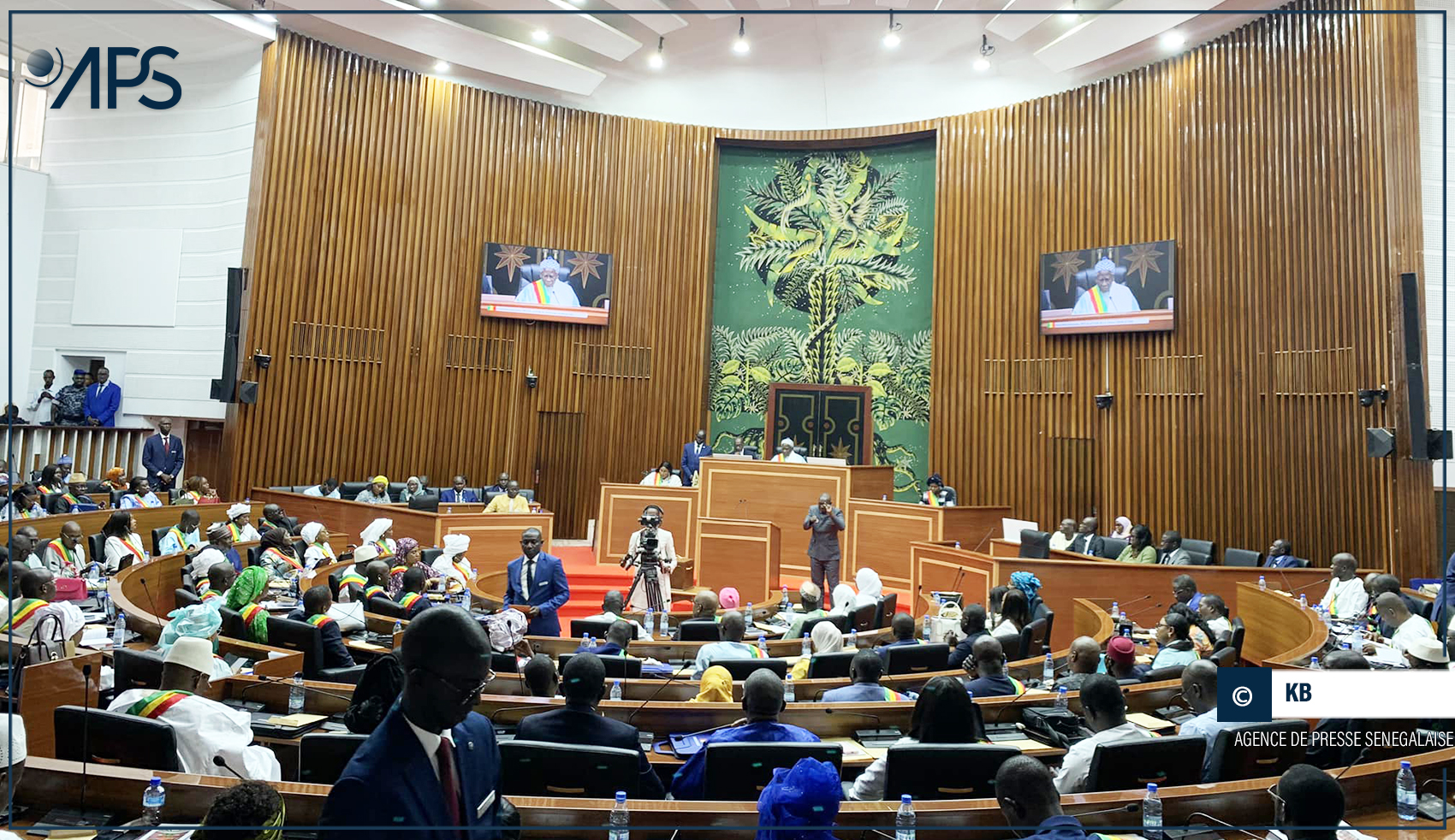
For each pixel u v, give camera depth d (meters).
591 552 13.45
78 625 4.46
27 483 9.51
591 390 14.85
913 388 15.06
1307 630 6.48
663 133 15.30
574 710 3.25
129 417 13.31
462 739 1.74
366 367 13.65
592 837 2.72
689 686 4.52
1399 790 3.07
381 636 5.86
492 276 14.28
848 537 11.80
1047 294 13.32
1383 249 10.26
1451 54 10.17
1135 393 12.66
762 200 15.73
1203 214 12.12
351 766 1.56
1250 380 11.60
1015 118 13.95
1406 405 9.63
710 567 10.46
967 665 4.78
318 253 13.34
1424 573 9.75
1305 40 11.19
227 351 11.99
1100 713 3.50
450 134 14.27
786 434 14.89
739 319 15.69
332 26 13.16
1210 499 11.87
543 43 14.34
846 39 14.48
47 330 13.41
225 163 13.28
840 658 5.17
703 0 13.33
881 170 15.48
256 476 12.91
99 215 13.48
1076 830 2.19
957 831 2.79
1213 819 2.93
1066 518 13.11
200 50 13.18
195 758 3.10
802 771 2.46
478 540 11.12
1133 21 11.88
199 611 4.91
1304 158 11.13
